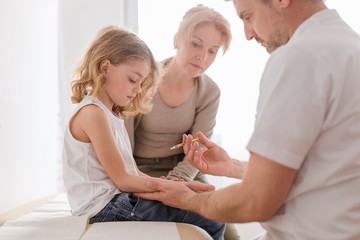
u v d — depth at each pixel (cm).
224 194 79
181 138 164
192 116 162
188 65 145
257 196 71
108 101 125
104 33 126
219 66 196
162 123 157
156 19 197
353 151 71
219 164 127
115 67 121
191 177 151
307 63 69
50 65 189
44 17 181
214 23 143
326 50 71
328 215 72
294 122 68
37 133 172
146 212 107
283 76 70
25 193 159
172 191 102
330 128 71
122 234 93
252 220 75
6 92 141
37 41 173
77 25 194
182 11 196
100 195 110
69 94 192
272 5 82
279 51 75
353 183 73
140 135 161
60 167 195
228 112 197
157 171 165
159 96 154
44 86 181
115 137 119
